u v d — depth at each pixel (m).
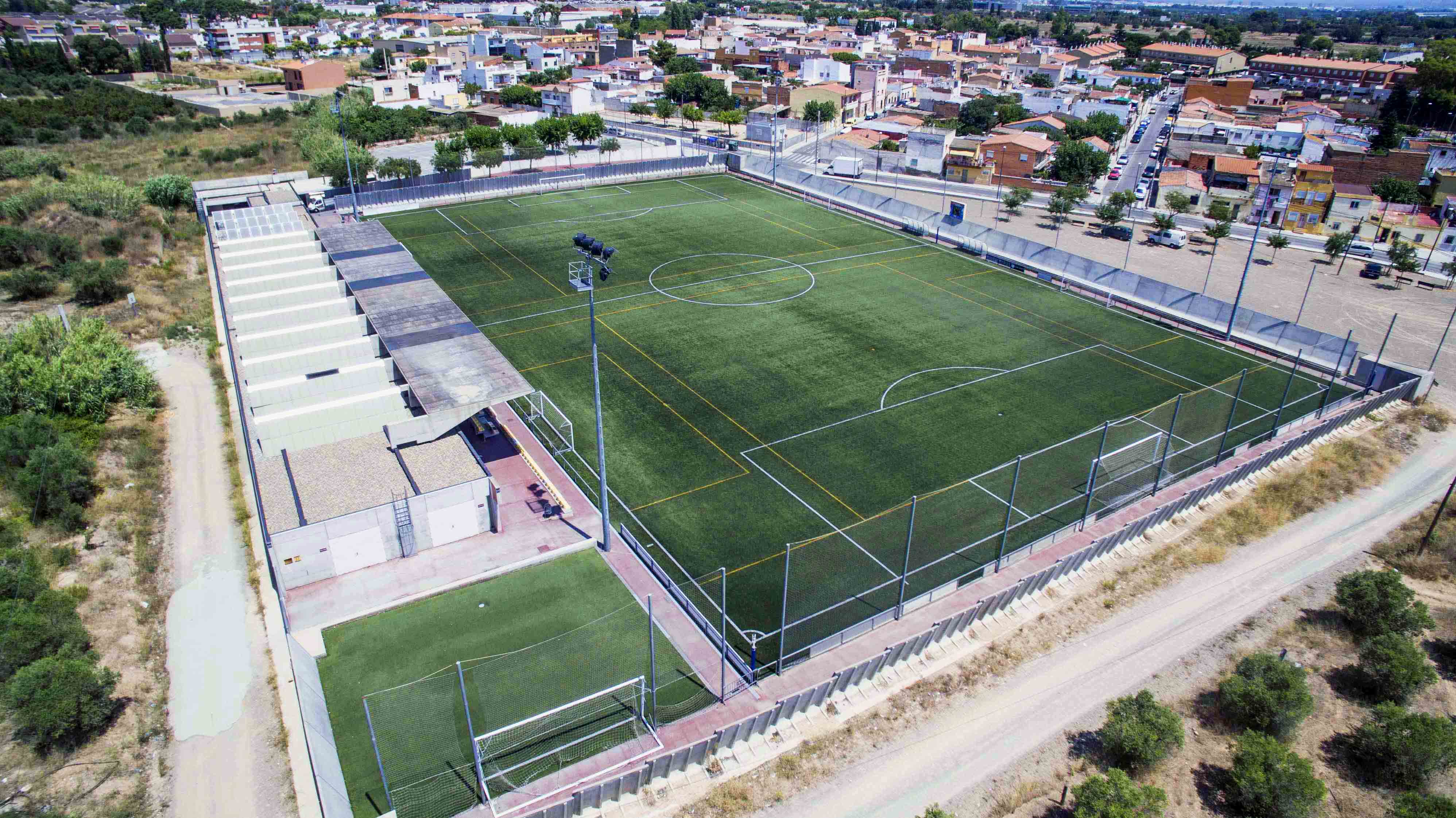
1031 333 62.59
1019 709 30.05
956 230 85.56
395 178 99.25
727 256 78.31
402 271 61.25
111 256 70.69
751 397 51.47
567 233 83.88
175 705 28.52
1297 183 101.38
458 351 48.50
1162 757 27.55
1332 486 44.62
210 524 38.34
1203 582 37.06
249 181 95.19
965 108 158.50
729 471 43.59
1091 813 24.52
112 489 40.34
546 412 49.06
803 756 27.75
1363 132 151.12
